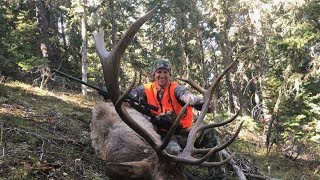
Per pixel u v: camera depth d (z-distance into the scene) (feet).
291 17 47.65
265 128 40.27
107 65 11.45
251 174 21.31
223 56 90.68
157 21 119.14
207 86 93.91
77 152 17.94
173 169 11.69
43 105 29.30
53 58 76.18
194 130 13.12
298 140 34.32
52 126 21.45
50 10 86.17
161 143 12.67
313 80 42.68
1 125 18.76
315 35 38.86
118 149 14.05
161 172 11.57
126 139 14.14
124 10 118.21
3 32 47.42
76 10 55.42
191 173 18.49
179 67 92.94
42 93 39.27
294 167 29.94
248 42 88.38
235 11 85.76
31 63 46.55
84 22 56.39
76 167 16.03
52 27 86.58
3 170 14.32
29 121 21.52
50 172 15.01
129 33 11.07
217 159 17.01
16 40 49.78
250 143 36.88
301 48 40.93
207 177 17.80
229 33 90.89
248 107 95.61
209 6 87.20
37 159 15.58
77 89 61.77
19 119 21.17
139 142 13.61
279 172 27.43
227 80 90.22
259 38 73.26
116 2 85.46
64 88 54.34
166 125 16.11
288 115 37.96
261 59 72.08
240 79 89.40
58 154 16.78
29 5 77.77
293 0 47.39
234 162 20.30
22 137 18.02
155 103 16.67
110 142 14.75
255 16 72.33
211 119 43.04
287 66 40.96
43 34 68.74
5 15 51.65
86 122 25.40
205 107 14.15
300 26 40.50
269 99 42.45
